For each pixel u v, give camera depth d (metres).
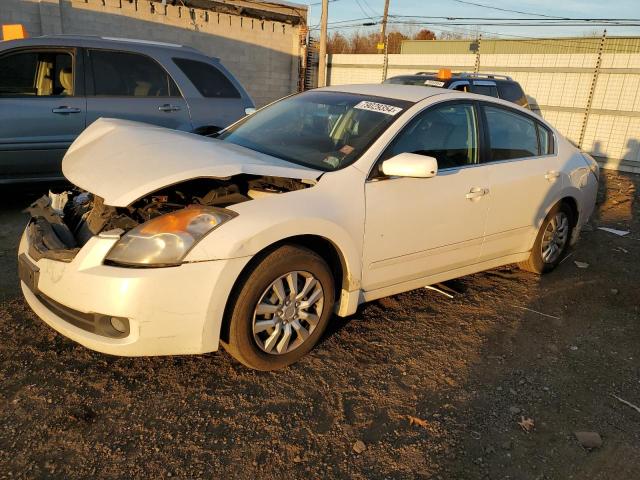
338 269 3.30
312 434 2.60
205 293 2.63
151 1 14.11
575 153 4.94
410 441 2.60
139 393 2.82
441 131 3.75
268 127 3.97
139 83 6.24
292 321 3.05
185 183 3.21
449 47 21.53
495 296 4.36
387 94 3.91
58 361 3.05
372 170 3.31
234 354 2.91
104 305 2.57
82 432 2.50
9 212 5.79
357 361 3.26
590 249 5.85
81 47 5.91
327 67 18.69
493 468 2.46
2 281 4.02
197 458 2.40
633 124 12.04
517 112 4.40
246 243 2.68
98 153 3.31
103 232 2.71
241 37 16.14
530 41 15.54
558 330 3.86
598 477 2.45
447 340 3.59
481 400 2.97
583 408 2.96
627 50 15.84
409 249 3.54
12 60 5.54
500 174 4.06
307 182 3.12
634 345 3.71
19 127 5.48
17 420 2.55
